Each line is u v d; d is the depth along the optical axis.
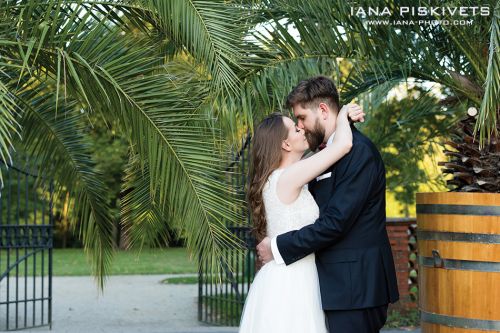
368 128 6.75
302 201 3.06
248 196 3.18
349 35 4.15
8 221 7.18
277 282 3.01
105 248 5.91
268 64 4.15
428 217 3.59
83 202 5.76
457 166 3.95
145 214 4.62
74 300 10.01
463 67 4.74
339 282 2.94
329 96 3.19
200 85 4.04
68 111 5.46
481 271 3.40
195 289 11.43
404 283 7.77
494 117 3.65
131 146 3.99
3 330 7.32
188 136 3.94
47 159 5.62
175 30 3.90
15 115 5.27
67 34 3.77
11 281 12.88
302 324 2.96
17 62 3.89
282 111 4.03
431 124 6.89
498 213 3.38
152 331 7.16
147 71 3.96
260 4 4.24
